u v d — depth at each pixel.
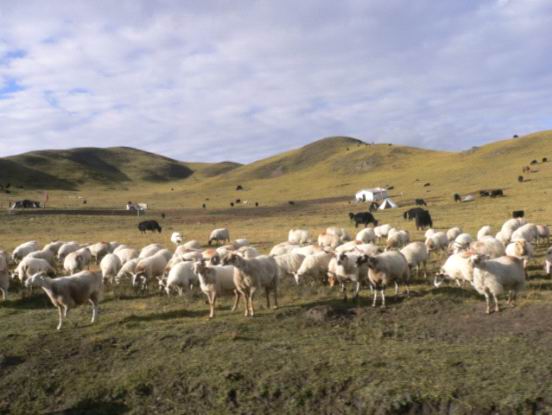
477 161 127.25
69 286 14.21
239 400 10.14
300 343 12.13
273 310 15.05
